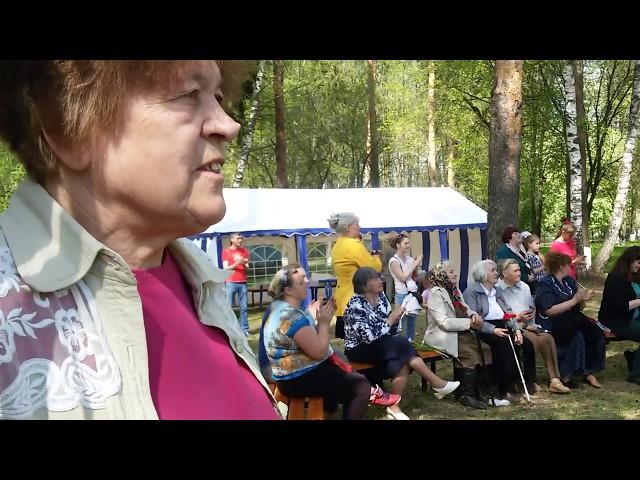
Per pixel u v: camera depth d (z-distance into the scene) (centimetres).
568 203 1939
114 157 70
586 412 489
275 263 1171
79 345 67
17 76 67
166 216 74
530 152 1997
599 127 1977
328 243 1180
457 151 2512
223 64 90
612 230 1415
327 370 392
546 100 1647
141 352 72
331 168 2147
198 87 74
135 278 73
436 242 1204
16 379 61
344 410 396
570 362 555
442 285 538
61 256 68
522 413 488
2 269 64
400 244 764
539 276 700
